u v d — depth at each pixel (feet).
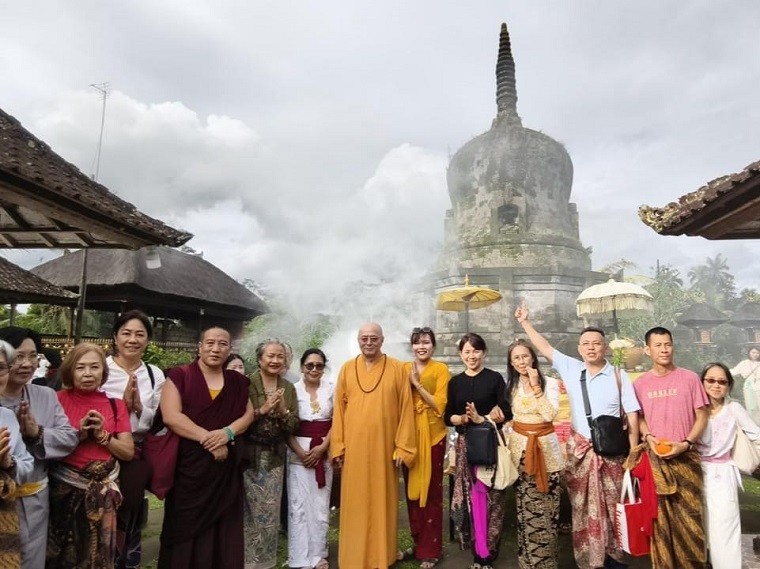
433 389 17.78
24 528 10.82
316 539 16.42
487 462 15.53
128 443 12.55
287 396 16.53
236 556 14.07
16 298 49.70
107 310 66.23
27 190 16.28
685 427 14.44
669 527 14.02
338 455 16.33
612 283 51.26
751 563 14.99
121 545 13.14
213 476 13.97
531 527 15.05
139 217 21.09
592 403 15.37
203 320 74.33
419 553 16.75
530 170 89.76
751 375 35.65
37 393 11.69
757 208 16.49
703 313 93.04
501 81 100.27
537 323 78.48
